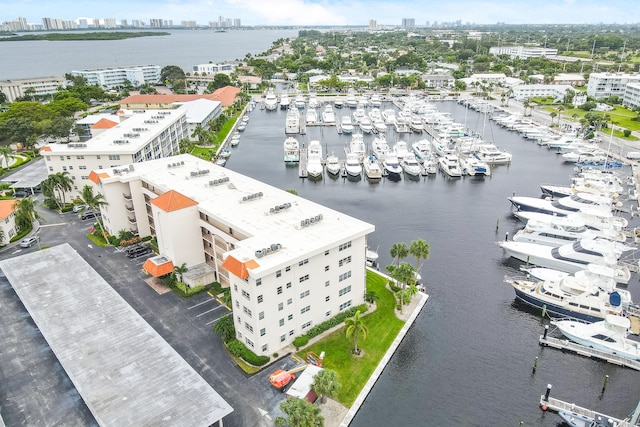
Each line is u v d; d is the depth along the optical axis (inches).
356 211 4630.9
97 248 3666.3
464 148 6752.0
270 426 2004.2
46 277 2923.2
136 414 1862.7
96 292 2753.4
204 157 6195.9
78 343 2299.5
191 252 3189.0
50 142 6889.8
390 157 6018.7
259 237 2603.3
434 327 2790.4
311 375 2208.4
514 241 3782.0
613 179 5157.5
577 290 2903.5
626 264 3459.6
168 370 2116.1
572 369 2465.6
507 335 2731.3
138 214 3737.7
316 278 2561.5
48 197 4429.1
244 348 2447.1
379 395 2273.6
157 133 5177.2
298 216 2915.8
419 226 4254.4
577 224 3686.0
